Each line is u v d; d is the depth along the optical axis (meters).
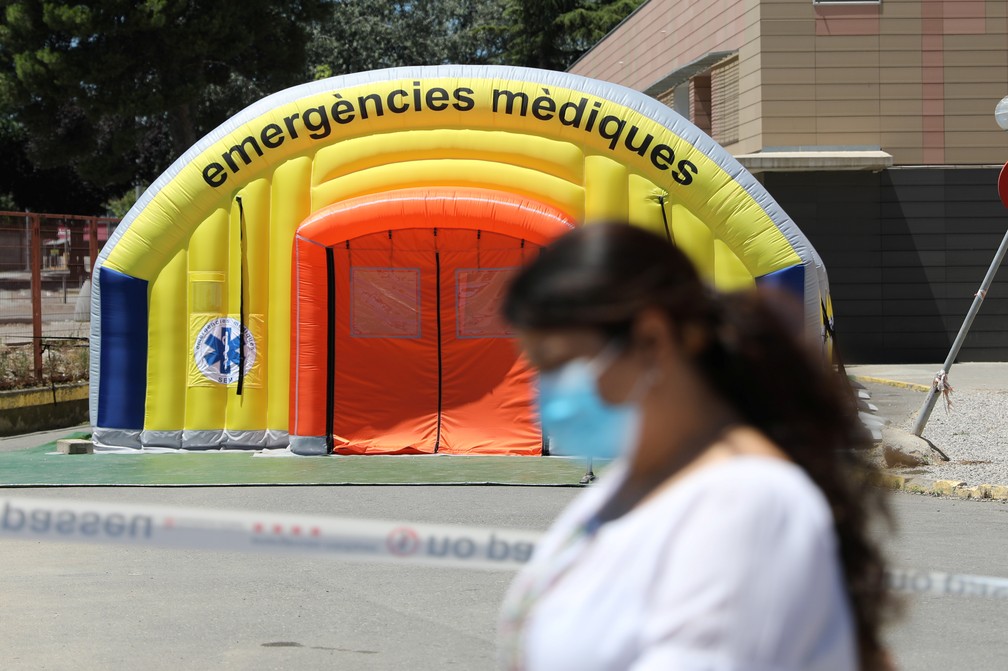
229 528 5.91
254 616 14.74
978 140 50.28
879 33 50.00
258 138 29.27
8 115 77.19
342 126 29.28
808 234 50.06
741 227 28.27
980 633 13.88
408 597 15.71
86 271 41.28
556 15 110.56
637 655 3.65
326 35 117.69
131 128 74.62
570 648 3.76
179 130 77.94
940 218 50.00
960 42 50.09
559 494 23.56
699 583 3.50
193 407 29.53
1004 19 49.88
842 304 50.16
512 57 113.31
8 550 18.55
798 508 3.58
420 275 29.73
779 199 49.97
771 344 3.99
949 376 44.69
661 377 3.82
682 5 60.12
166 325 29.48
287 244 29.36
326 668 12.64
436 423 29.53
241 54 75.69
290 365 29.02
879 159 48.62
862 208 50.03
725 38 54.22
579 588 3.81
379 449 28.98
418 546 5.96
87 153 77.56
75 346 40.62
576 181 29.20
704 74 57.97
